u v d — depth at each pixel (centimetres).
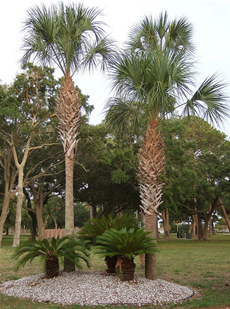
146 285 796
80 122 1059
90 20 1078
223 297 771
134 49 1054
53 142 2717
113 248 847
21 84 2328
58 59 1095
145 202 916
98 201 3359
